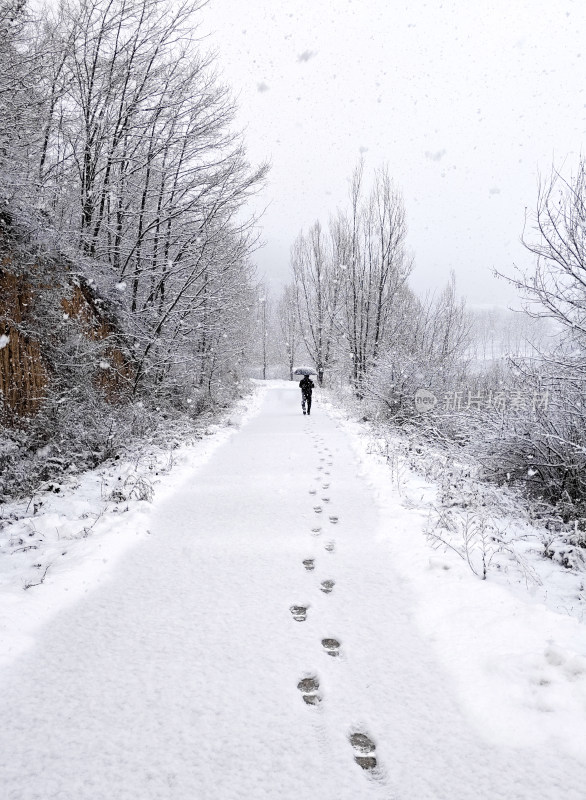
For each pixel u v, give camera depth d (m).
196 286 14.97
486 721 2.39
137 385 12.73
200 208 13.95
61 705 2.54
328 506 6.30
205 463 9.21
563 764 2.12
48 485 6.94
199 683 2.72
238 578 4.15
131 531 5.21
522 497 6.78
